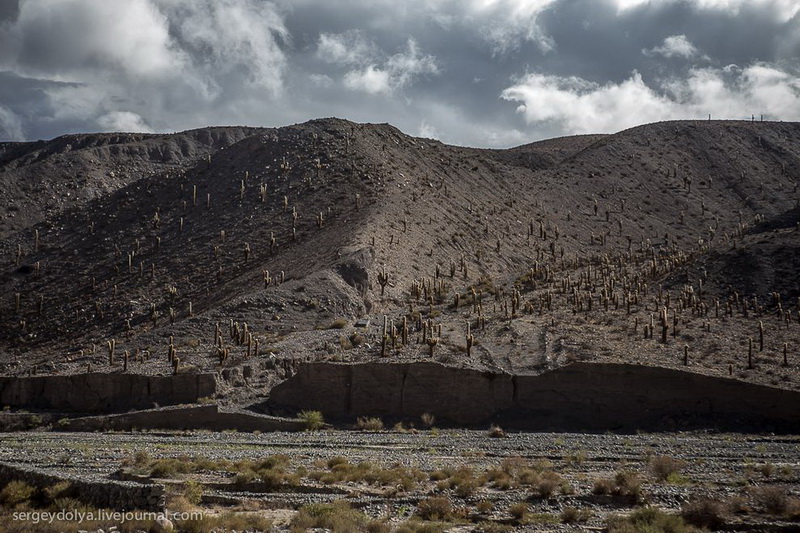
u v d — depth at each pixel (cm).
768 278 11375
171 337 10850
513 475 3969
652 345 8375
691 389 6794
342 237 14462
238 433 6850
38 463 4612
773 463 4603
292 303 11644
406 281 13588
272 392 7638
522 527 2930
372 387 7362
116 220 19325
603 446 5494
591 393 6919
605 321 9619
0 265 18638
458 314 10569
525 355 7900
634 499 3378
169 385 8000
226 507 3347
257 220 17125
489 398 7075
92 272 16988
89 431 7319
